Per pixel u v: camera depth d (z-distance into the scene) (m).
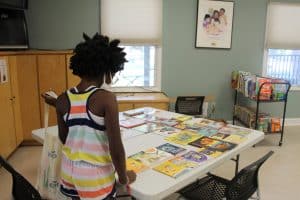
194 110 3.97
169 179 1.36
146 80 4.50
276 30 4.56
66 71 3.65
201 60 4.48
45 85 3.63
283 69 4.88
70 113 1.15
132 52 4.36
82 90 1.16
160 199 1.25
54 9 3.93
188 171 1.44
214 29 4.39
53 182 1.55
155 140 1.89
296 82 4.94
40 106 3.67
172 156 1.62
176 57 4.40
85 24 4.04
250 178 1.76
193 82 4.55
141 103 3.82
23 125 3.67
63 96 1.20
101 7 4.00
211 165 1.53
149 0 4.11
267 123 3.85
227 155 1.66
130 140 1.89
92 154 1.13
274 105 4.80
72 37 4.05
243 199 1.75
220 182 1.97
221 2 4.31
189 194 1.84
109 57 1.14
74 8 3.97
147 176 1.38
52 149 1.55
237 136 1.97
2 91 3.05
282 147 3.83
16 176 1.34
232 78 4.57
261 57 4.65
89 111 1.11
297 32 4.62
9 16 3.50
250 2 4.41
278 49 4.69
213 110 4.59
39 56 3.55
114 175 1.23
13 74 3.38
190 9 4.27
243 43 4.55
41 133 1.97
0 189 2.63
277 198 2.56
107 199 1.18
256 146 3.84
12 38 3.55
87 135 1.13
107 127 1.11
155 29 4.21
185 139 1.90
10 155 3.38
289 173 3.07
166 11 4.21
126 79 4.44
